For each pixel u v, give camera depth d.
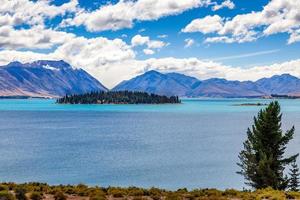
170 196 27.27
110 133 166.50
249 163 43.00
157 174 74.56
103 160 91.25
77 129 184.88
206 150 110.75
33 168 80.00
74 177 71.12
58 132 169.62
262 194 29.19
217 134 163.12
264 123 42.75
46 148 114.12
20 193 24.67
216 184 65.81
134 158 94.75
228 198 28.30
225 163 87.44
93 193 27.62
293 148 111.62
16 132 168.62
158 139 142.75
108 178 70.44
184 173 75.75
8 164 85.00
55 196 25.95
